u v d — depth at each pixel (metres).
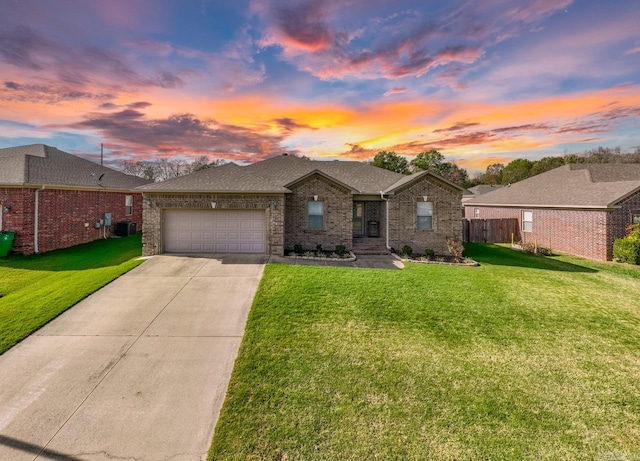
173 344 6.11
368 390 4.84
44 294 8.57
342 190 15.59
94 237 18.61
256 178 14.48
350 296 8.59
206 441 3.87
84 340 6.22
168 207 13.16
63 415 4.25
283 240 13.48
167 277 9.97
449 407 4.49
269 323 6.94
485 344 6.36
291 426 4.10
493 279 11.02
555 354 6.02
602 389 4.97
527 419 4.27
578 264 14.43
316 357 5.71
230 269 10.86
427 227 16.25
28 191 14.45
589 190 17.67
